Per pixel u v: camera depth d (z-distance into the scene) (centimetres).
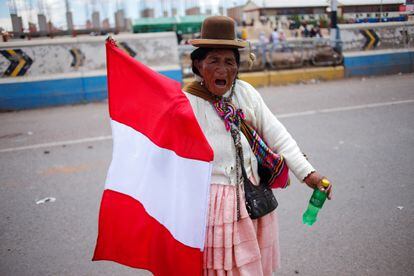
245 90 199
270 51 1155
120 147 202
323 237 336
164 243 193
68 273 303
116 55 199
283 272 292
